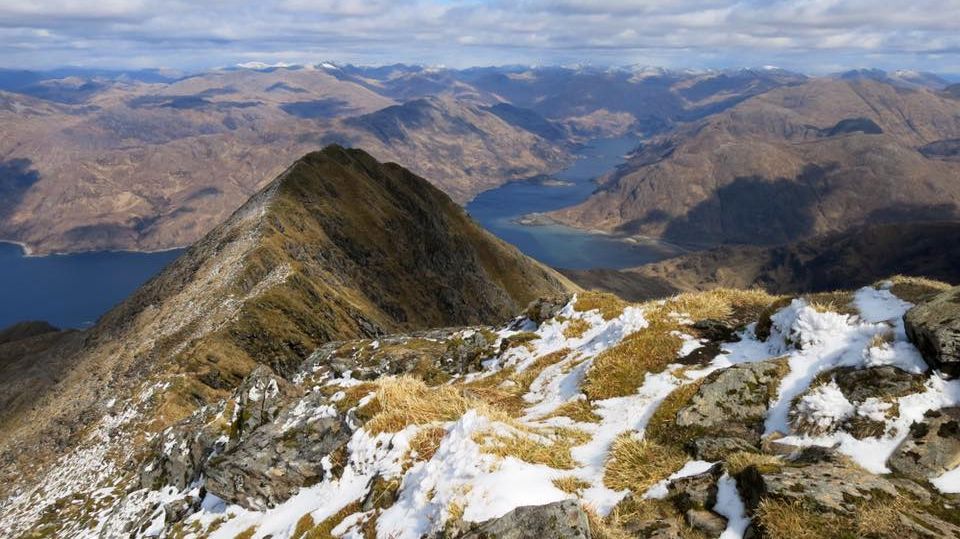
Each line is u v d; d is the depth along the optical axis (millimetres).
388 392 19609
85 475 65375
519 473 13594
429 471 14523
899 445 12336
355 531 14562
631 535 11688
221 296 108125
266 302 103938
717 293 24609
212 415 32750
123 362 97188
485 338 33031
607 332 24625
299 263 125500
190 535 20641
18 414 104875
